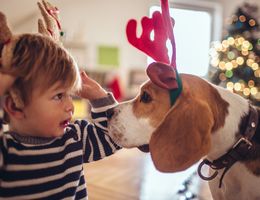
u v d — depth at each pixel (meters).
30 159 0.89
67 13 4.86
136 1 5.18
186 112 0.99
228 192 1.20
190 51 5.44
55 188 0.93
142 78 5.06
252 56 3.45
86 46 4.91
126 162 2.95
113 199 2.09
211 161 1.15
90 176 2.53
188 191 2.22
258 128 1.13
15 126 0.91
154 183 2.41
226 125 1.08
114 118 1.12
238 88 3.32
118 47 5.18
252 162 1.10
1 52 0.87
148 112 1.09
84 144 1.05
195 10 5.40
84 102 3.87
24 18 4.50
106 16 5.09
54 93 0.88
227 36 3.64
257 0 4.79
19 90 0.85
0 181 0.88
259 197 1.14
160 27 1.11
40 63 0.86
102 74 4.58
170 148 0.98
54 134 0.91
